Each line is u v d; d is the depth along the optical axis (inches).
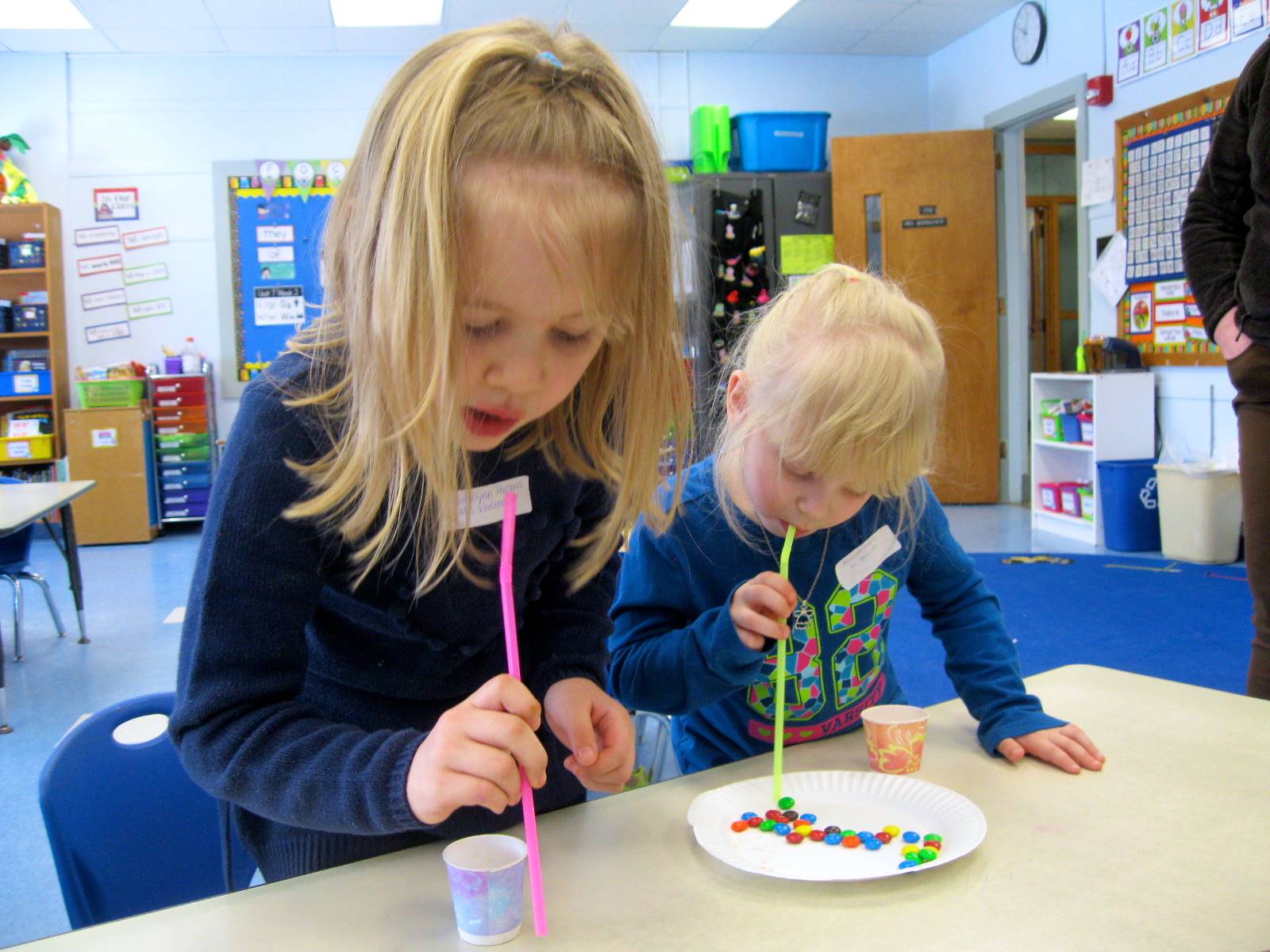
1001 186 238.7
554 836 30.9
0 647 108.8
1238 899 26.2
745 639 37.2
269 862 35.5
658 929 25.2
